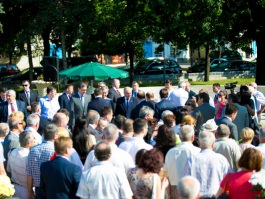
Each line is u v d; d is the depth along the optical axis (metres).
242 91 10.95
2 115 11.93
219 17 22.62
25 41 30.50
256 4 22.73
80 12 28.83
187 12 21.78
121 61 58.75
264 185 5.10
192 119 7.96
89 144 7.05
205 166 6.08
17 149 7.04
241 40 24.84
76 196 5.79
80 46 38.94
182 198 4.02
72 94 12.87
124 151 6.36
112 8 28.47
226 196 5.39
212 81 32.53
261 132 6.80
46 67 20.12
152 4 22.14
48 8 28.34
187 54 60.78
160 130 6.86
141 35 28.92
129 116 12.50
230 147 6.81
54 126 6.81
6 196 5.81
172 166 6.36
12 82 34.75
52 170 5.80
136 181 5.50
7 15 30.33
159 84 30.59
